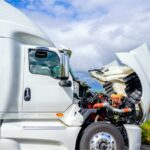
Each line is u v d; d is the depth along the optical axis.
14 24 6.79
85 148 6.72
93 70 8.15
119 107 7.59
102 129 6.81
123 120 7.55
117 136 6.84
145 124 10.60
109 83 8.02
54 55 6.96
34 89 6.73
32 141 6.66
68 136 6.75
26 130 6.58
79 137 6.91
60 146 6.79
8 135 6.51
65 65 6.76
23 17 7.00
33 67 6.78
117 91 7.88
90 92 7.85
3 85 6.55
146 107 7.62
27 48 6.80
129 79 7.80
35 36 6.97
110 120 7.49
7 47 6.64
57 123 6.83
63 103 6.87
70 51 7.05
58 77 6.89
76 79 7.50
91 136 6.77
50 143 6.75
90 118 7.30
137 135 7.15
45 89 6.78
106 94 7.96
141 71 7.52
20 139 6.59
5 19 6.77
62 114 6.88
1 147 6.45
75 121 6.84
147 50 7.77
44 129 6.66
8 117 6.56
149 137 10.54
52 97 6.81
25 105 6.66
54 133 6.69
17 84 6.64
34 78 6.75
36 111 6.73
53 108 6.82
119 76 7.87
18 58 6.70
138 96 7.66
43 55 6.88
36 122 6.74
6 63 6.61
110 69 8.05
